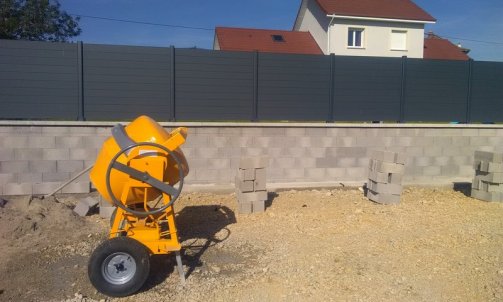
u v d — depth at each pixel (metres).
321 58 9.82
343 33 26.42
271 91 9.62
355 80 10.04
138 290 4.67
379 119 10.23
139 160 4.70
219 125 9.22
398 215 7.39
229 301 4.48
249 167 7.45
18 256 5.60
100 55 8.79
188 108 9.26
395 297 4.56
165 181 5.05
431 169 10.49
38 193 8.55
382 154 8.12
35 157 8.51
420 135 10.33
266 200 8.19
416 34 27.31
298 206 7.97
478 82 10.74
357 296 4.57
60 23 26.14
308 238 6.26
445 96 10.57
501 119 10.95
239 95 9.47
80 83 8.70
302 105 9.80
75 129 8.60
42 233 6.31
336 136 9.87
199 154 9.23
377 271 5.14
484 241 6.16
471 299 4.54
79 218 7.01
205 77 9.28
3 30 23.31
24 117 8.59
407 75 10.32
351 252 5.71
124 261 4.55
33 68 8.55
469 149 10.61
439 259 5.51
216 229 6.69
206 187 8.98
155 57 9.02
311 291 4.66
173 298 4.55
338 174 9.95
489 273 5.11
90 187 8.75
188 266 5.33
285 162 9.68
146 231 4.85
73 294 4.64
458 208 7.98
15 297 4.57
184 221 7.09
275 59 9.59
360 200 8.48
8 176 8.45
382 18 26.20
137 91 8.99
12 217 6.45
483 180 8.63
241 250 5.85
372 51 26.86
